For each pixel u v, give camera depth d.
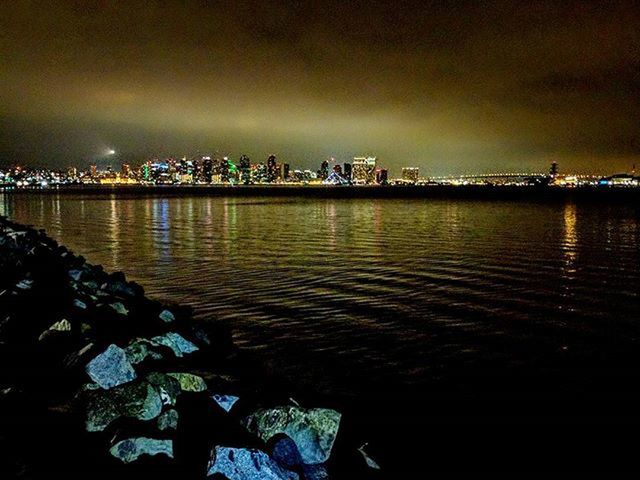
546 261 33.69
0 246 29.08
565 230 56.31
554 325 18.39
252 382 12.23
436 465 9.45
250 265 32.38
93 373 9.18
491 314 19.89
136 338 12.55
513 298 22.72
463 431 10.70
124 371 9.44
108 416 7.93
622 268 30.98
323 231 56.00
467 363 14.56
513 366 14.33
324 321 18.81
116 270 30.73
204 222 69.19
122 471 6.93
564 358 15.02
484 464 9.51
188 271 30.22
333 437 9.09
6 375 9.52
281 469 7.44
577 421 11.22
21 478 6.34
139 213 88.06
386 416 11.30
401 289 24.67
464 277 27.91
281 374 13.56
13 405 8.27
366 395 12.36
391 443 10.13
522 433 10.65
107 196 179.00
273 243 44.59
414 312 20.16
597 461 9.70
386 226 62.47
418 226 62.31
